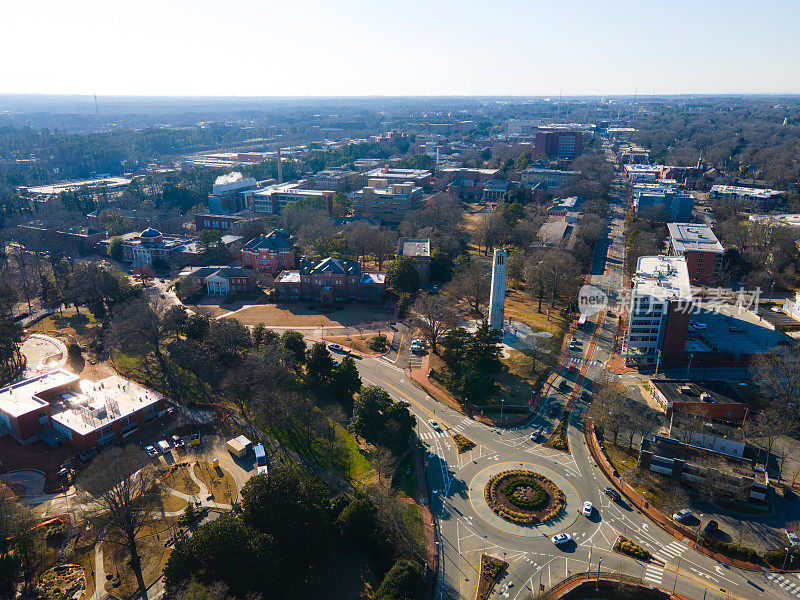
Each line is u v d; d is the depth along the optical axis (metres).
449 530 140.50
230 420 182.75
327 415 181.75
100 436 165.50
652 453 159.25
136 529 133.75
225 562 113.38
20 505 131.50
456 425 184.88
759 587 123.88
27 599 117.75
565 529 140.88
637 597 122.62
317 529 127.81
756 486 147.12
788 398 182.12
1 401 174.88
